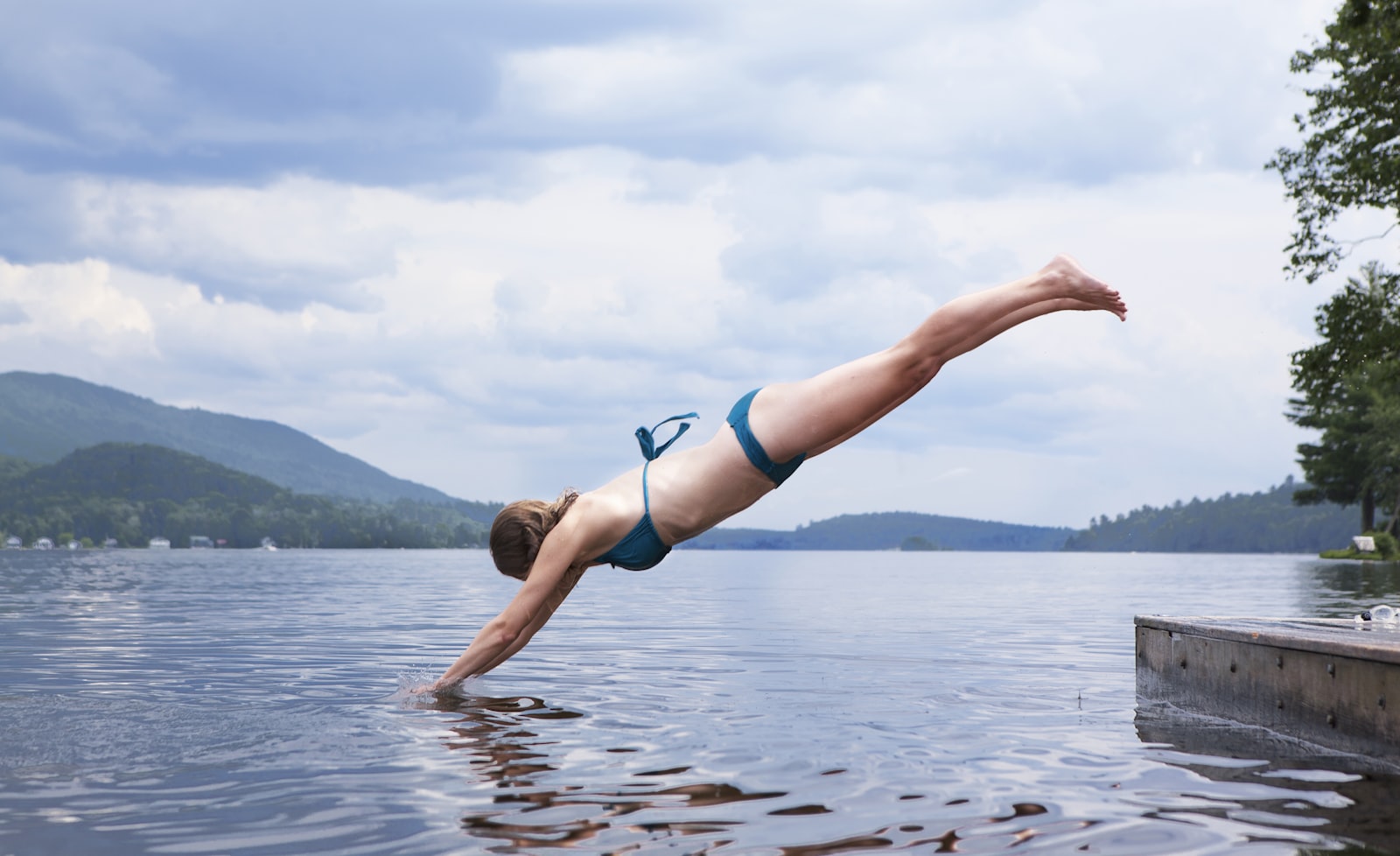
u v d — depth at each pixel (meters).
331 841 2.55
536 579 4.69
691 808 2.89
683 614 12.16
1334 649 3.80
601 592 19.14
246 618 11.31
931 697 5.20
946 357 4.20
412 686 5.39
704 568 48.88
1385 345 24.97
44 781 3.14
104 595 16.91
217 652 7.36
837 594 19.02
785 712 4.64
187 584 22.78
